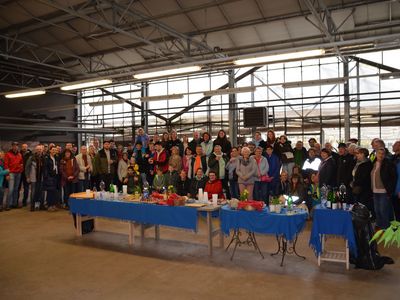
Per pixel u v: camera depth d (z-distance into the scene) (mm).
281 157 7648
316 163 7367
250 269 4527
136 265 4758
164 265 4734
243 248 5453
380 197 5375
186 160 7516
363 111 11336
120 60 12625
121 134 15633
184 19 9367
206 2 8562
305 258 4922
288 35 9984
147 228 6320
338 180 6418
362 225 4387
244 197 5121
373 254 4438
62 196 9539
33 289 4012
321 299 3609
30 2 8703
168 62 12250
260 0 8430
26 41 11195
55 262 4934
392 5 8320
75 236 6336
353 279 4137
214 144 7977
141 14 8820
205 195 5492
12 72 13180
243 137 12992
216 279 4211
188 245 5672
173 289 3938
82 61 12812
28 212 8695
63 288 4023
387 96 10961
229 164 7371
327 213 4508
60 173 9195
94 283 4156
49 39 11188
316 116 11906
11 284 4164
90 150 9195
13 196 9258
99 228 6938
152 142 8492
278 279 4172
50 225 7258
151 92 14828
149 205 5375
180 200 5250
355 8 8289
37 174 8898
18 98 14852
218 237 6109
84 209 6129
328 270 4441
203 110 13695
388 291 3789
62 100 16531
